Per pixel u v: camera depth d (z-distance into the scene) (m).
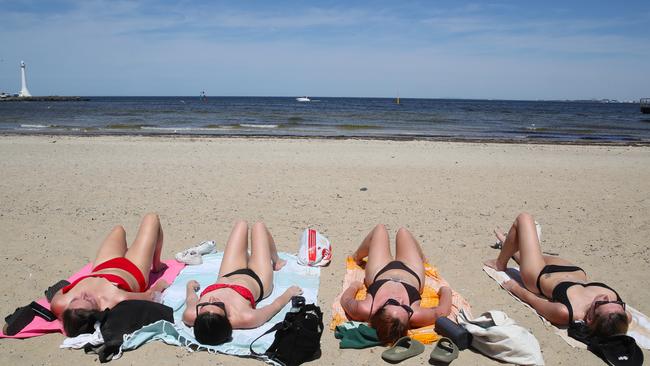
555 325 4.52
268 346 3.98
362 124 31.66
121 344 3.98
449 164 13.67
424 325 4.40
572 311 4.34
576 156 15.73
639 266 6.11
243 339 4.10
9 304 4.79
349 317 4.54
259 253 5.04
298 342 3.85
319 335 3.98
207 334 3.93
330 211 8.52
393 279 4.53
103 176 11.18
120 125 27.62
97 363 3.83
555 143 20.02
